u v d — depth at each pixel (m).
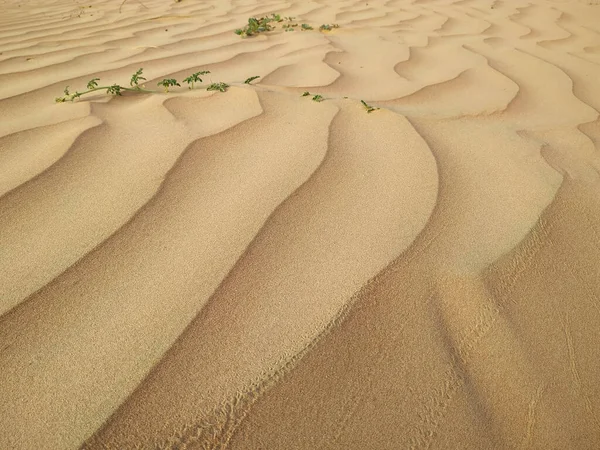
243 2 5.55
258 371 1.04
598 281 1.34
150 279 1.25
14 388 0.99
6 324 1.12
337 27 4.43
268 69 3.08
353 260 1.33
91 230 1.41
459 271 1.31
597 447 1.00
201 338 1.10
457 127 2.22
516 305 1.25
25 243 1.36
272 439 0.94
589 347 1.18
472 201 1.61
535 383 1.09
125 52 3.46
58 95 2.57
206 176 1.69
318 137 1.98
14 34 4.02
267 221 1.46
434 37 4.18
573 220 1.55
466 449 0.97
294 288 1.24
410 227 1.46
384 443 0.96
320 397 1.02
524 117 2.47
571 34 4.37
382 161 1.82
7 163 1.77
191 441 0.92
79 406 0.96
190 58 3.33
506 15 5.12
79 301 1.18
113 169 1.72
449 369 1.09
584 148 2.11
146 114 2.22
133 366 1.04
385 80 2.95
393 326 1.17
